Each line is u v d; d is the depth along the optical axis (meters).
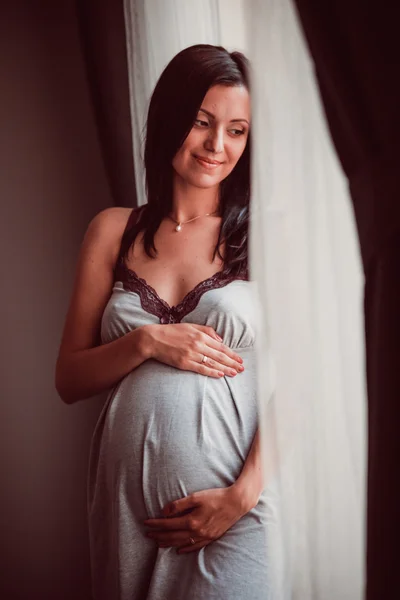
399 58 0.76
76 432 2.33
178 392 1.37
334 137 0.88
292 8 1.03
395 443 0.82
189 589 1.35
